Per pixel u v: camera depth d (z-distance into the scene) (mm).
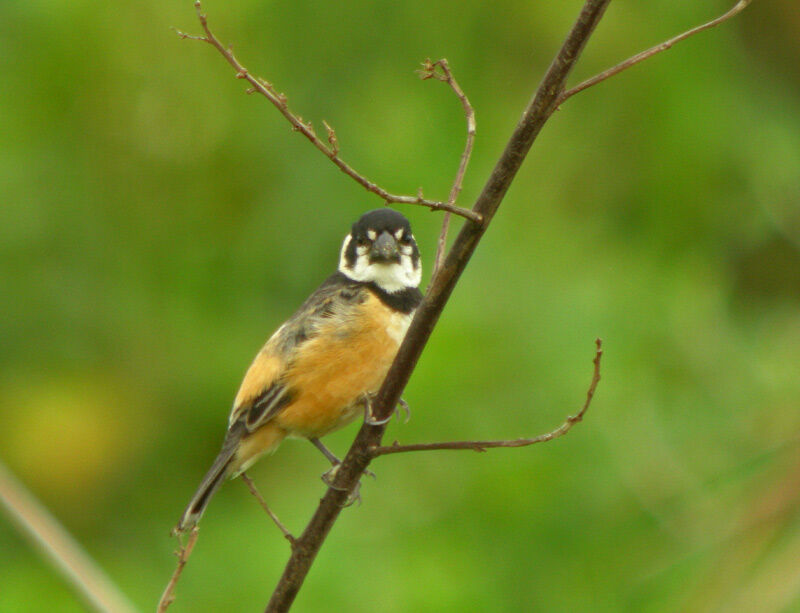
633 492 11156
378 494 11445
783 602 8562
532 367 11719
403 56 13617
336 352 8656
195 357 13773
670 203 13570
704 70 13602
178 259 14016
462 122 13211
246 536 11609
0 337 13875
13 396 13773
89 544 13367
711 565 9500
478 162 12961
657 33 13672
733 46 14281
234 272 13820
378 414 6617
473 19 13664
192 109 13914
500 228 12789
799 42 15047
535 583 10914
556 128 13828
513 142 6043
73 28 13594
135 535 13477
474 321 11891
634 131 13695
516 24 13688
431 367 11570
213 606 11297
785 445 9359
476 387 11602
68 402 13734
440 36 13617
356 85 13617
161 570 12453
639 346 12047
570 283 12289
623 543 10938
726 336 12836
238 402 8883
